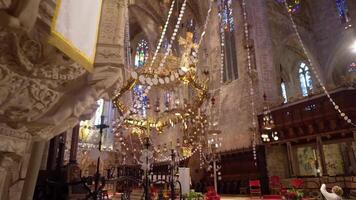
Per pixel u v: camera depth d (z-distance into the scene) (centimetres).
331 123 1827
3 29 346
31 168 560
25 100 421
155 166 3291
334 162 2344
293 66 3522
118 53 527
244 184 2247
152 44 4247
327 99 1880
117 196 1789
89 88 517
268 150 2217
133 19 4541
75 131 1491
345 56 3112
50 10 417
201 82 1980
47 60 410
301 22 3356
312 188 1719
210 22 3275
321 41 3309
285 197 1531
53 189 818
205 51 3275
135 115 2272
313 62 3262
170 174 1301
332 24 3212
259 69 2538
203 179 2709
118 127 2431
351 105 1755
